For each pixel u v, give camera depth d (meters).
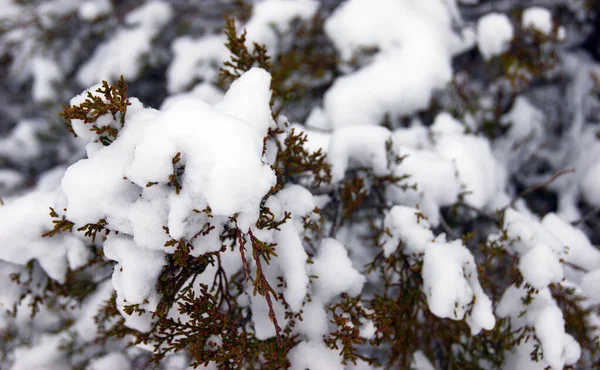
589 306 2.72
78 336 3.20
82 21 5.49
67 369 3.16
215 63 4.58
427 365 2.87
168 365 2.73
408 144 3.58
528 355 2.50
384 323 2.20
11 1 5.33
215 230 1.74
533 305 2.44
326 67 4.10
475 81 4.48
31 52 5.48
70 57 5.61
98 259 2.46
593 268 2.87
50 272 2.41
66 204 1.80
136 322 2.00
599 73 4.79
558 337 2.24
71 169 1.62
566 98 4.81
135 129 1.68
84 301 3.06
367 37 3.84
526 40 4.03
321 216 2.80
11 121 6.23
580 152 4.39
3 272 2.41
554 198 4.57
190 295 1.83
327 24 4.02
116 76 4.87
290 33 4.09
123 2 5.39
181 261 1.61
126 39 4.93
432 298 2.19
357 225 3.42
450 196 3.12
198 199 1.55
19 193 5.68
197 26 5.13
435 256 2.25
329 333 2.19
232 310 2.23
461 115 4.02
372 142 2.75
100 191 1.59
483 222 3.51
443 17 4.06
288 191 2.25
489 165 3.64
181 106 1.62
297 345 2.17
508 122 4.38
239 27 4.37
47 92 5.41
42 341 3.22
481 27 3.98
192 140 1.52
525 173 4.73
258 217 1.62
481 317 2.19
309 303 2.18
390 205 3.06
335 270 2.24
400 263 2.55
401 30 3.75
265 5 3.93
